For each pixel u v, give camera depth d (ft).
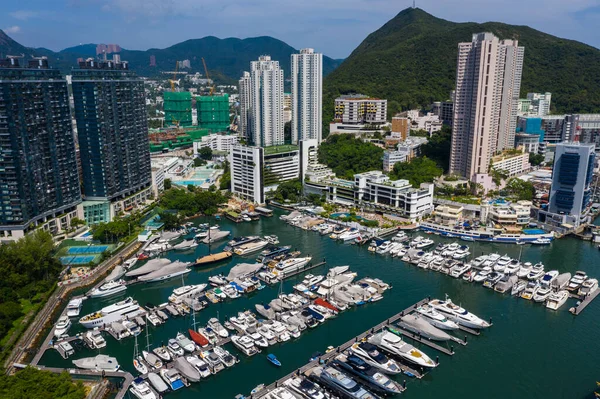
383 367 493.77
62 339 564.30
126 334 571.69
